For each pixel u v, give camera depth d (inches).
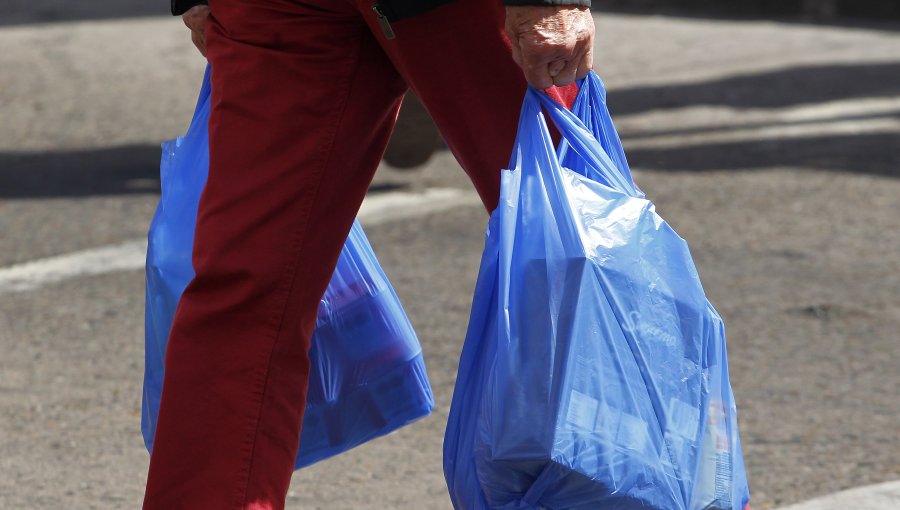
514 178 270.8
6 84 1470.2
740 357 558.6
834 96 1337.4
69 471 431.2
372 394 322.3
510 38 267.0
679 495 273.1
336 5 275.4
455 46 273.6
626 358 267.1
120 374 538.6
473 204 860.0
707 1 2346.2
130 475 428.8
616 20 2160.4
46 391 515.2
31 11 2186.3
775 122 1191.6
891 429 470.6
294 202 278.2
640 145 1093.1
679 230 794.2
